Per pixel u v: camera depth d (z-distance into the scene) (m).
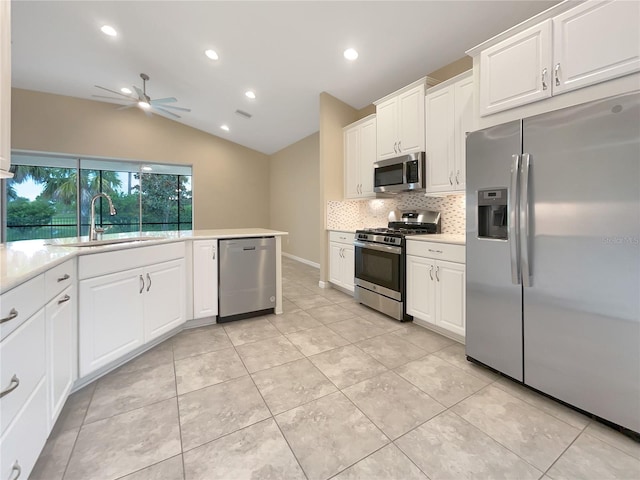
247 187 7.46
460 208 3.08
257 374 1.96
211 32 3.18
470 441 1.38
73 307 1.65
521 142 1.69
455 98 2.67
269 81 4.04
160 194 6.46
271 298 3.10
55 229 5.49
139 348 2.22
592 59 1.54
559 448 1.33
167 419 1.52
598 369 1.45
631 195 1.33
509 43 1.90
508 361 1.83
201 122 6.20
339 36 2.97
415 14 2.56
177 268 2.48
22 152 5.17
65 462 1.25
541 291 1.64
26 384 1.09
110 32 3.35
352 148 4.09
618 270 1.38
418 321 2.86
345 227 4.44
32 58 3.99
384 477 1.19
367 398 1.71
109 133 5.68
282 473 1.21
